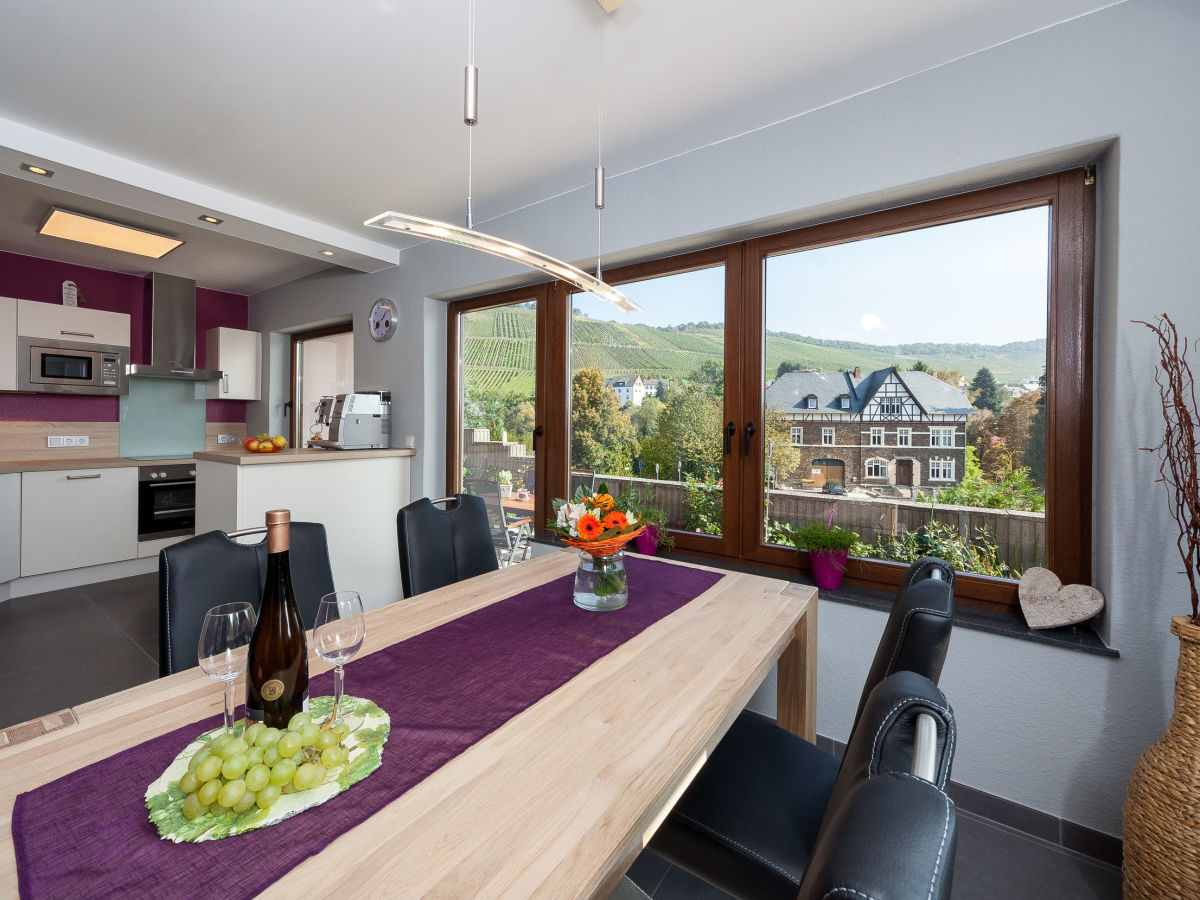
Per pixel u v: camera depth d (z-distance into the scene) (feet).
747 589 5.70
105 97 6.63
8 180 9.07
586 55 5.81
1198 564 4.42
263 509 9.05
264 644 2.91
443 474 12.02
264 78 6.25
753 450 7.82
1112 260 5.16
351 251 11.17
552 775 2.65
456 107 6.79
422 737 2.97
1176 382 4.77
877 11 5.16
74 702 7.78
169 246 11.74
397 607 5.08
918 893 1.12
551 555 7.24
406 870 2.06
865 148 6.40
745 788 3.88
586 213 8.95
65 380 13.03
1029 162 5.58
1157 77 4.88
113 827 2.25
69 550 12.62
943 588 3.33
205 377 15.23
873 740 1.95
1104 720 5.21
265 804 2.33
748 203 7.27
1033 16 5.21
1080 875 5.07
